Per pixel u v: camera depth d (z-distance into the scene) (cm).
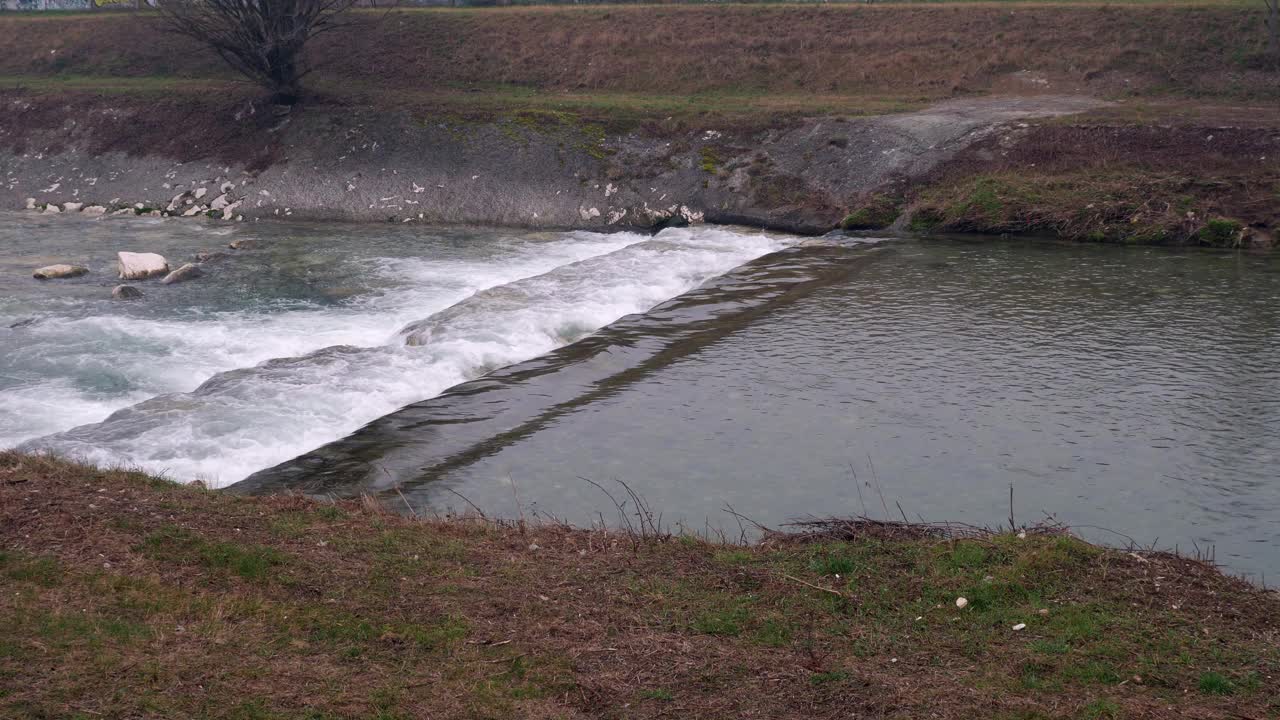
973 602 839
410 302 2153
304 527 965
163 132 3631
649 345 1806
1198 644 774
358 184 3338
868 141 3184
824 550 941
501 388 1571
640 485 1226
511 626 791
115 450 1248
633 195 3167
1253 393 1523
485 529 1003
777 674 731
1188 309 1994
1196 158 2869
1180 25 3806
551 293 2095
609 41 4272
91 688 659
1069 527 1085
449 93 3984
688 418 1453
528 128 3441
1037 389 1558
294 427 1366
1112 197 2772
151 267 2402
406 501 1159
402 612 805
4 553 828
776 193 3080
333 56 4275
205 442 1294
